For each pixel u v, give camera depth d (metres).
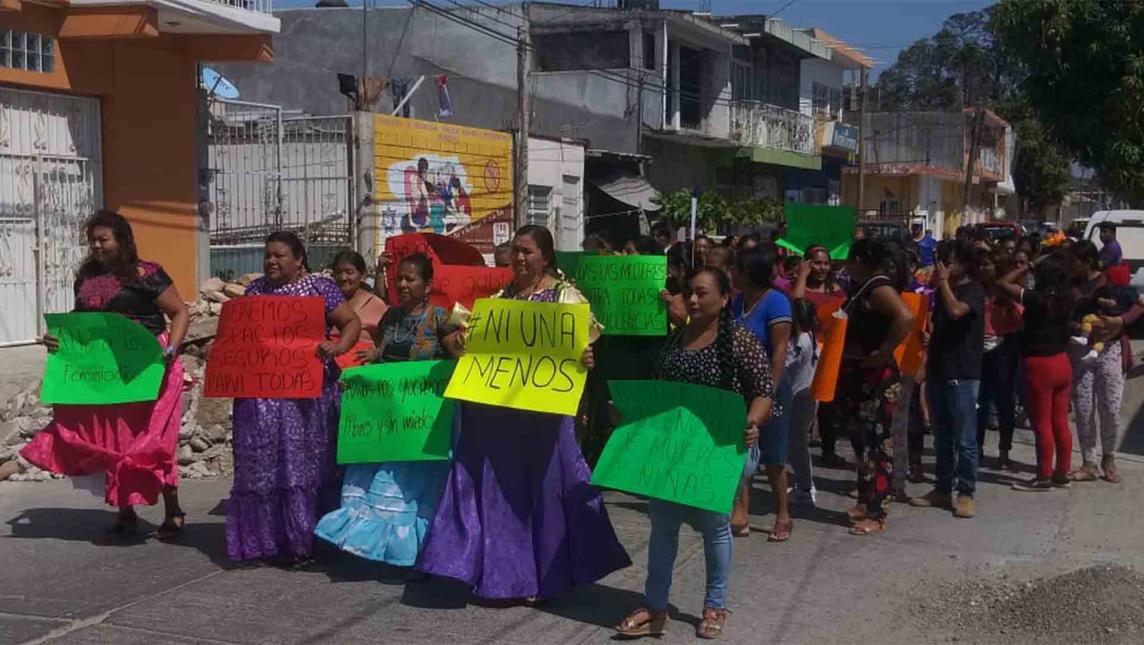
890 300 7.58
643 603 6.15
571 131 28.45
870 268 7.75
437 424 6.18
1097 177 24.56
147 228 14.31
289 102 27.70
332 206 18.30
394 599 6.15
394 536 6.15
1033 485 9.36
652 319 8.37
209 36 14.62
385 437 6.21
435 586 6.37
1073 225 24.84
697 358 5.54
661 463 5.48
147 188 14.28
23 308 12.74
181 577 6.48
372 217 18.30
